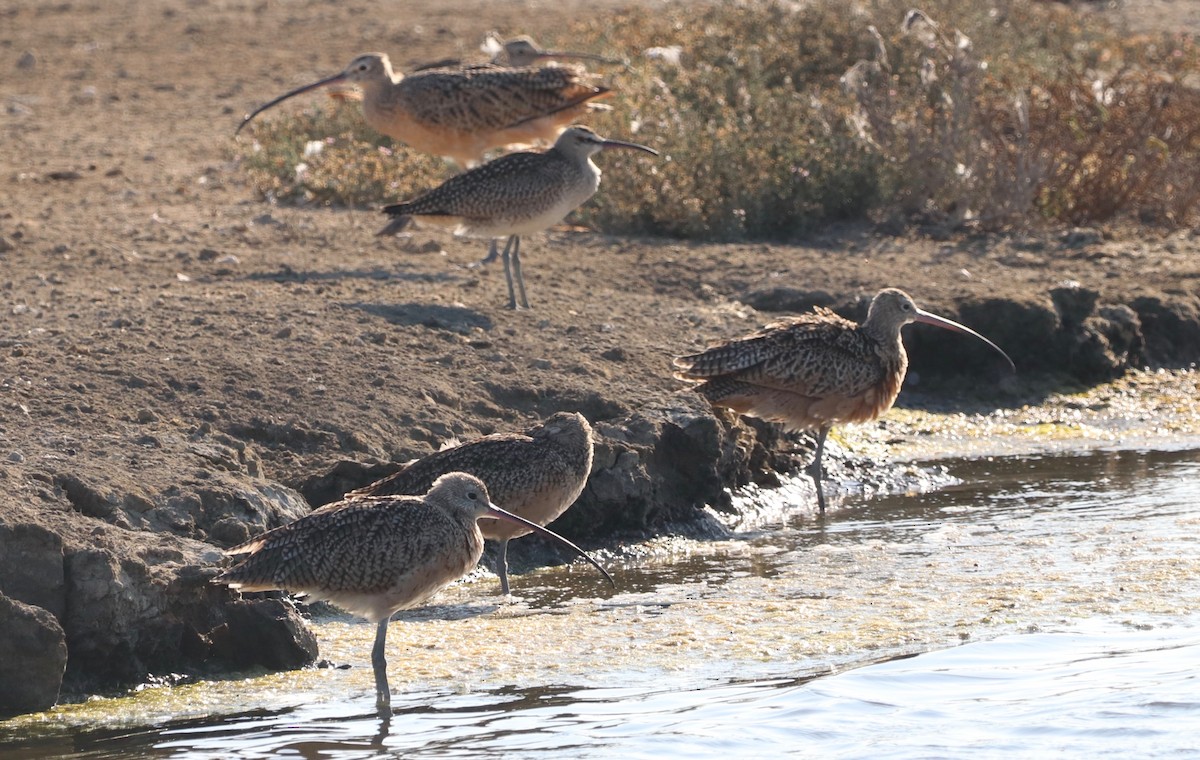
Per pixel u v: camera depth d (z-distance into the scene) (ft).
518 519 35.70
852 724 31.14
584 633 37.22
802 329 48.57
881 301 49.32
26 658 32.55
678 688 33.40
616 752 29.89
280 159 75.51
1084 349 61.52
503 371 49.98
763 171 72.13
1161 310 64.34
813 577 41.42
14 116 95.09
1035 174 73.77
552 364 50.80
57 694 32.91
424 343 51.44
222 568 35.29
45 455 38.91
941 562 42.34
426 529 34.09
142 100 100.58
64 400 43.57
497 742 30.53
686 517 46.85
